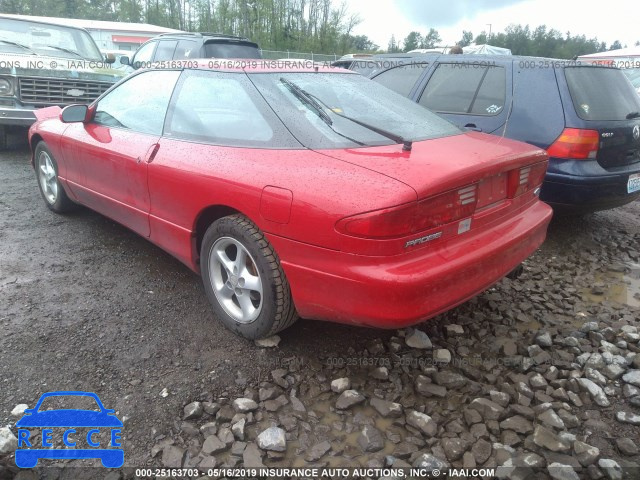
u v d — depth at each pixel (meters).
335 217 2.23
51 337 2.86
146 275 3.67
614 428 2.37
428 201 2.23
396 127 2.96
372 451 2.20
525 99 4.52
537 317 3.33
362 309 2.28
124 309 3.20
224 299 2.96
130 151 3.36
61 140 4.18
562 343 2.99
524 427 2.31
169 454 2.13
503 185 2.75
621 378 2.71
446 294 2.36
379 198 2.17
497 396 2.50
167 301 3.32
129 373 2.61
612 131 4.31
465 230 2.51
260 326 2.73
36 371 2.58
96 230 4.46
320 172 2.39
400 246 2.21
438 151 2.63
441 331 3.10
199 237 3.10
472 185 2.47
